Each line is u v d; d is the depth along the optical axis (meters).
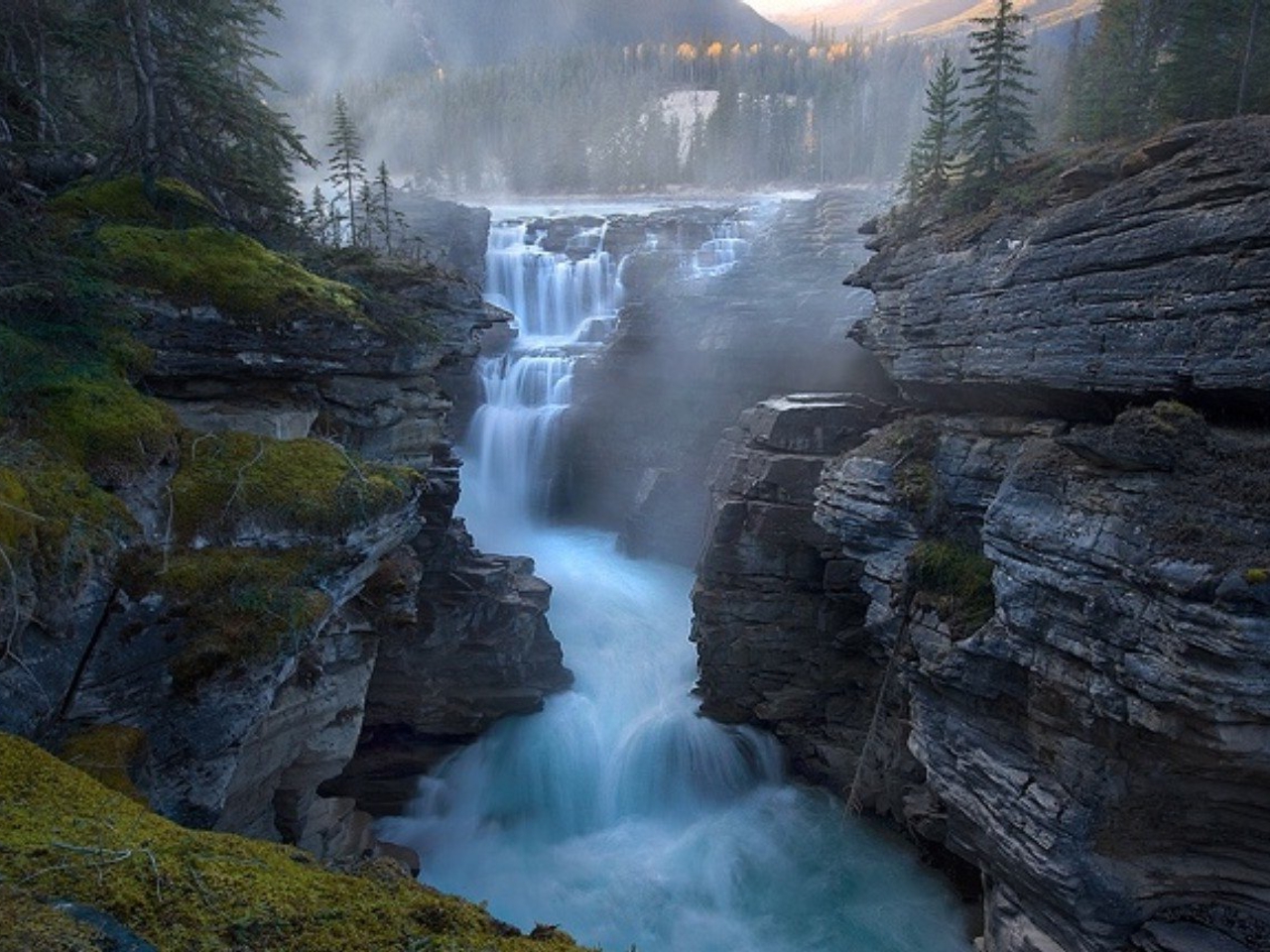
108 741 9.72
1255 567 11.71
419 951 5.30
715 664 25.03
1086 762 14.27
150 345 13.56
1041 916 15.27
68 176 16.41
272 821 15.74
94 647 9.78
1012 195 19.78
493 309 23.97
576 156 89.94
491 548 36.53
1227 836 13.83
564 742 24.48
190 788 11.02
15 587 8.45
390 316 17.41
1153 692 12.62
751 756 24.42
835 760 23.28
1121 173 17.27
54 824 5.88
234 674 10.91
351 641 15.95
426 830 22.36
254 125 17.50
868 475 20.66
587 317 48.78
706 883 20.80
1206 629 11.89
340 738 16.06
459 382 39.22
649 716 25.73
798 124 92.12
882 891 20.28
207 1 17.12
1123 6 25.78
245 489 11.84
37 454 9.87
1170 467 13.53
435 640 23.55
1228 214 14.04
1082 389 16.53
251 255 15.07
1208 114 20.41
